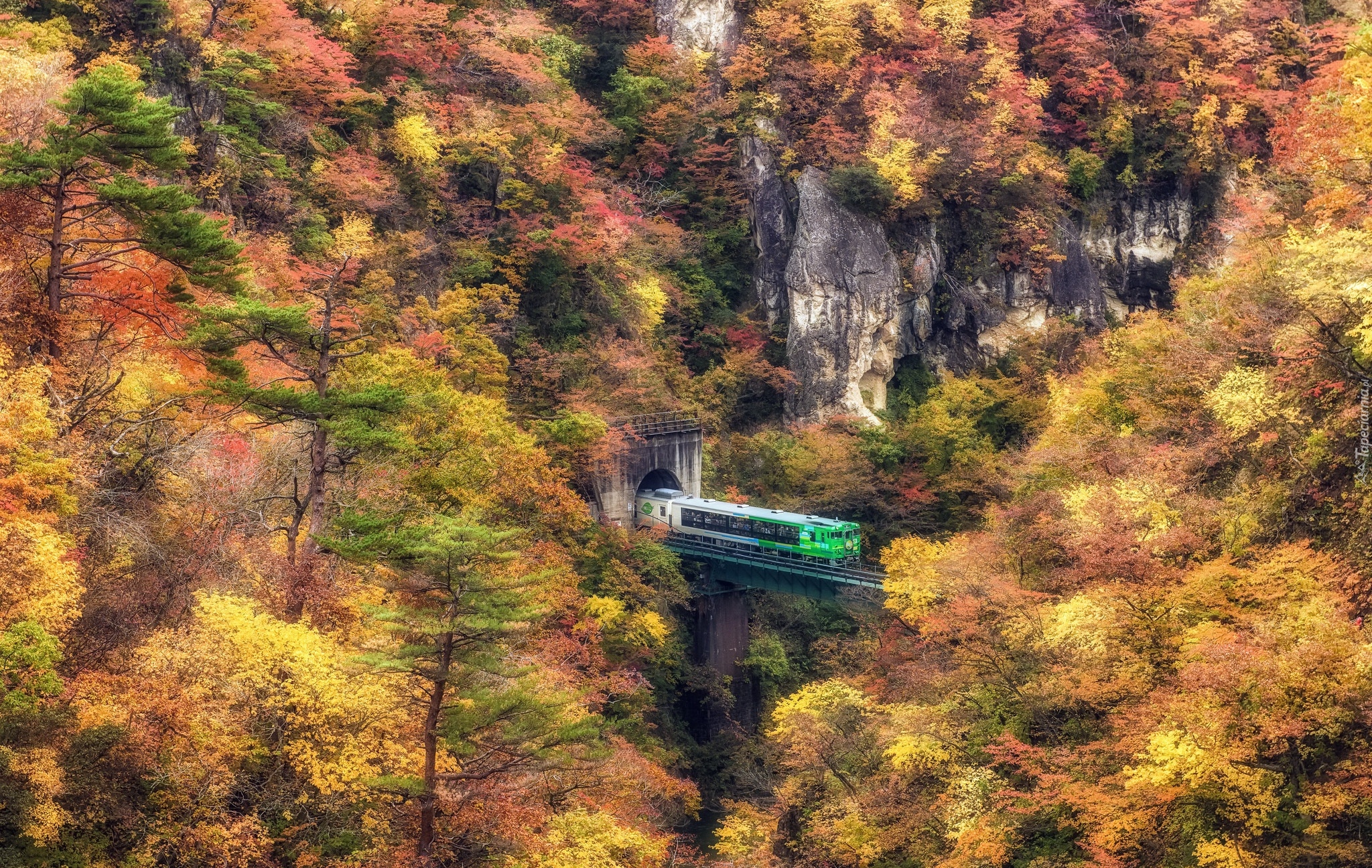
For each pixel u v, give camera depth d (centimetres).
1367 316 3031
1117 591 3212
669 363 8219
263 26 6500
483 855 2841
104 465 3309
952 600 4084
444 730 2658
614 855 3078
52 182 3366
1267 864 2623
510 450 4597
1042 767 3400
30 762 2333
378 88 7350
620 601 5616
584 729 2769
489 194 7644
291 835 2738
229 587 3147
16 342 3197
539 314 7388
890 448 8044
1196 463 3903
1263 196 5947
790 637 7312
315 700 2738
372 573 3434
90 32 5816
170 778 2562
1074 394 5488
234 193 6069
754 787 5988
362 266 6228
